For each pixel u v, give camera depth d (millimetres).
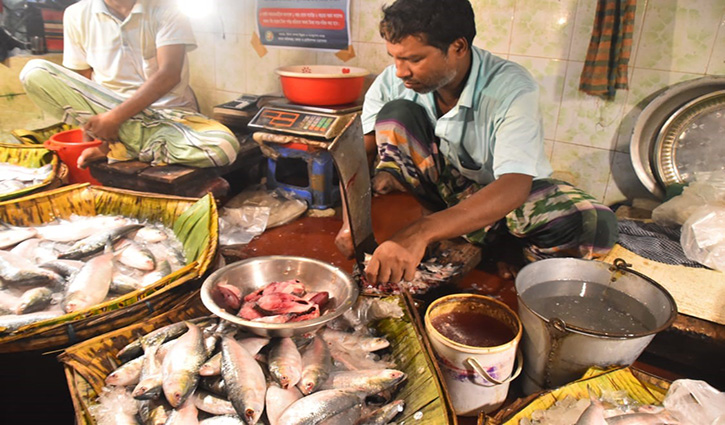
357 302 1776
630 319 1718
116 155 3117
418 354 1521
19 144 3234
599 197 3203
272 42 3904
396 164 2568
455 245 2613
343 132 1458
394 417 1397
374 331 1748
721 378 1912
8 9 3314
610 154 3074
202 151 2990
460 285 2453
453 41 1807
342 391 1409
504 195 1771
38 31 3498
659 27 2738
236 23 3988
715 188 2529
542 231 2309
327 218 3188
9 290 1879
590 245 2258
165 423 1306
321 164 3109
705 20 2619
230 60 4148
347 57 3689
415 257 1514
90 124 2965
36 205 2344
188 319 1711
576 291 1876
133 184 2994
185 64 3352
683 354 1949
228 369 1387
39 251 2119
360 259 1663
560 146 3217
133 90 3277
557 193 2285
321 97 3158
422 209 3117
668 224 2674
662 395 1506
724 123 2682
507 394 1812
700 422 1399
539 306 1777
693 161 2801
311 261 1891
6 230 2193
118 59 3193
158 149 3066
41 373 1574
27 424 1672
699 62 2695
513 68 2094
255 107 3693
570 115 3115
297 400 1378
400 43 1786
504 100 2012
